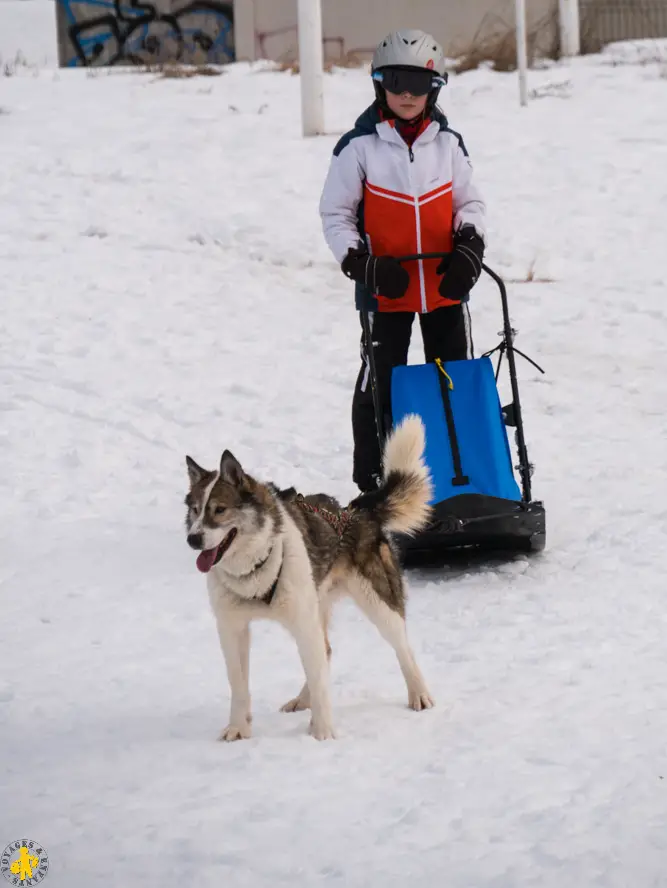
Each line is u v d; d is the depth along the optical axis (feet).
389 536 34.68
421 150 43.42
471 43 149.38
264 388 67.82
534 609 39.75
